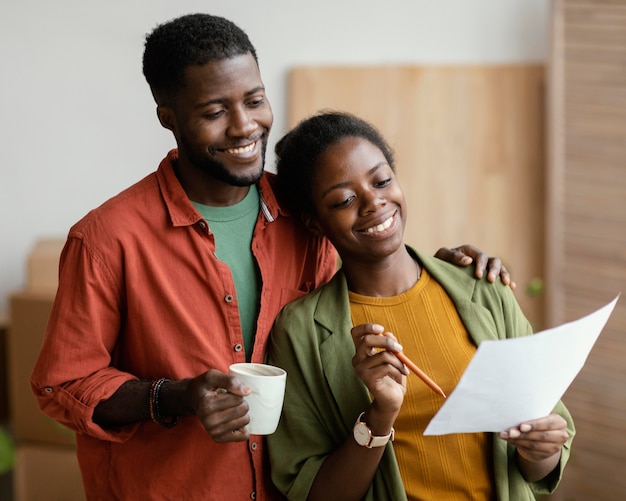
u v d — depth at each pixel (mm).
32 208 3742
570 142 3160
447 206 3457
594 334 1480
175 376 1649
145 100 3641
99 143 3680
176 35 1578
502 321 1713
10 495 3643
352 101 3510
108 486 1714
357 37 3529
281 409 1627
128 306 1649
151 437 1675
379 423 1547
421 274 1749
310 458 1669
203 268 1670
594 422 3100
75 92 3670
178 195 1669
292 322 1714
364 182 1649
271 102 3588
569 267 3174
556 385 1472
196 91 1567
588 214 3127
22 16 3652
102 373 1629
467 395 1399
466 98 3445
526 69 3404
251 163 1620
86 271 1618
